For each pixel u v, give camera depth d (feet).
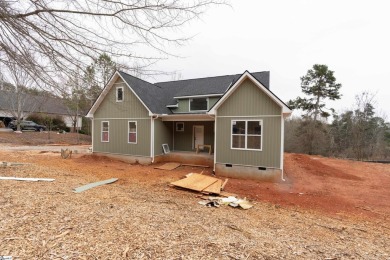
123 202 17.51
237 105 33.94
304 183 31.45
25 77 10.19
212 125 46.88
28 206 14.06
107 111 47.60
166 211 16.29
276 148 31.50
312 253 11.43
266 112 32.01
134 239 10.98
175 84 57.77
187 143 49.08
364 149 72.64
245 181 31.58
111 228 12.03
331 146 81.61
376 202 23.48
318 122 82.23
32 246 9.58
